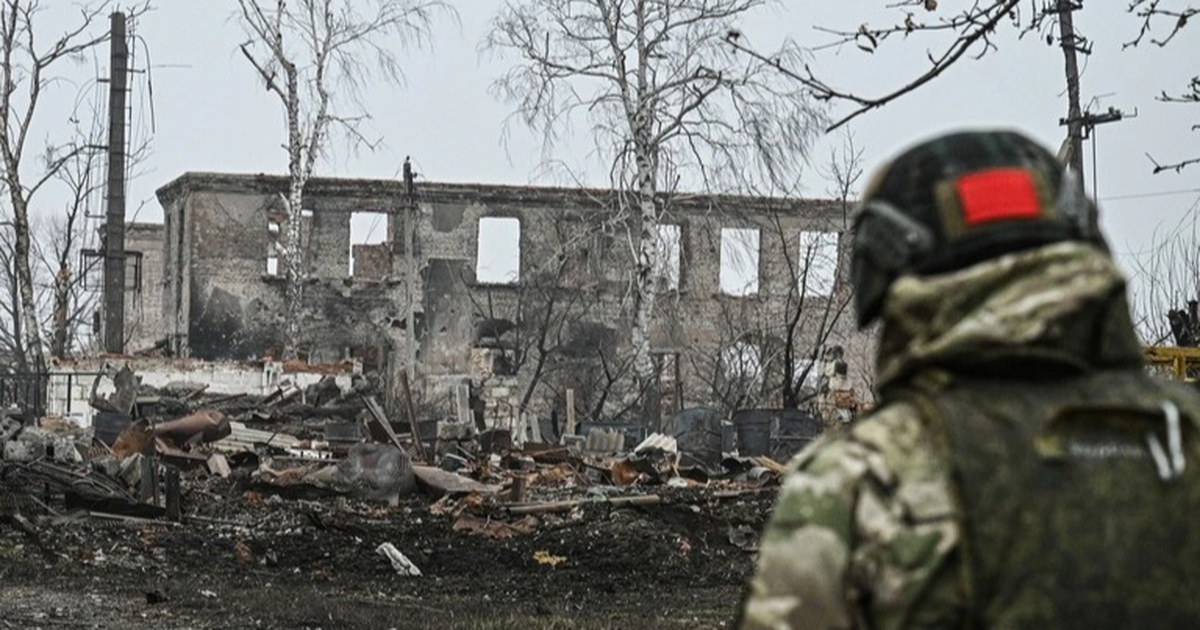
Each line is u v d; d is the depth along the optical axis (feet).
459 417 152.87
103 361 171.22
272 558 61.16
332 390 148.36
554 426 153.79
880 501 7.43
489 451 117.70
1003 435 7.38
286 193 213.46
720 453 124.98
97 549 61.00
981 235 7.66
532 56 152.35
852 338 204.54
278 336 212.43
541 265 212.84
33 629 41.11
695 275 208.95
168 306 222.28
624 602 54.08
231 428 111.24
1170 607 7.21
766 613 7.54
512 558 64.18
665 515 71.92
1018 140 7.99
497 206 215.31
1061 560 7.21
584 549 65.82
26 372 164.45
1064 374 7.58
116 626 42.37
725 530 70.85
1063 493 7.29
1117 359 7.69
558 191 214.48
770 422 124.98
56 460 71.36
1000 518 7.24
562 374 208.44
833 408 145.69
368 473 81.71
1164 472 7.36
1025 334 7.47
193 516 70.79
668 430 150.82
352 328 213.05
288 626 43.29
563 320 190.49
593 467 105.91
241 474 89.10
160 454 97.96
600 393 200.95
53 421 131.75
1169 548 7.26
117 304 173.58
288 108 179.83
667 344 208.44
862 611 7.43
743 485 95.25
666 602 54.08
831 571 7.48
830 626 7.47
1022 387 7.54
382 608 48.75
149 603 46.98
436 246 215.10
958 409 7.46
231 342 211.41
